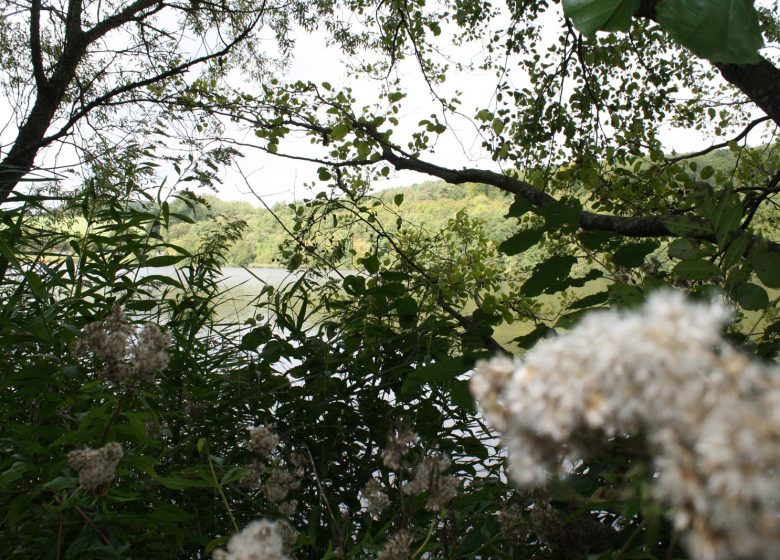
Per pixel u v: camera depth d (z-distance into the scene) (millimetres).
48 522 1443
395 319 3117
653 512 703
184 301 2660
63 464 1459
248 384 2555
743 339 1279
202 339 2793
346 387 2590
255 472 1562
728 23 1017
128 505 1744
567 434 466
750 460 387
